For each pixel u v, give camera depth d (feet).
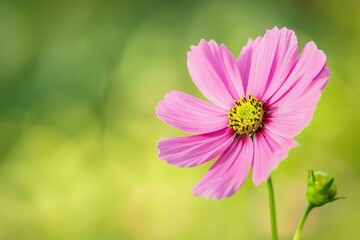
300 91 1.53
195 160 1.55
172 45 3.95
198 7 4.19
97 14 4.45
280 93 1.56
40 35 4.50
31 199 3.24
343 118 3.22
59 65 4.20
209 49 1.65
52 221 3.16
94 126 3.59
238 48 3.95
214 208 3.00
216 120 1.61
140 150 3.35
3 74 4.39
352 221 2.93
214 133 1.59
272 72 1.58
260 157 1.51
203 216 3.01
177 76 3.70
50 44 4.41
